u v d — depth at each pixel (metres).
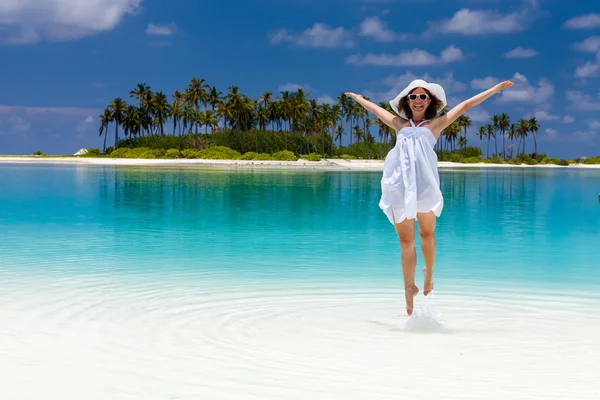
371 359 4.59
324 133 115.00
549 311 6.21
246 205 19.27
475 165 106.38
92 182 30.95
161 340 5.05
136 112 110.62
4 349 4.74
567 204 21.59
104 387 3.96
